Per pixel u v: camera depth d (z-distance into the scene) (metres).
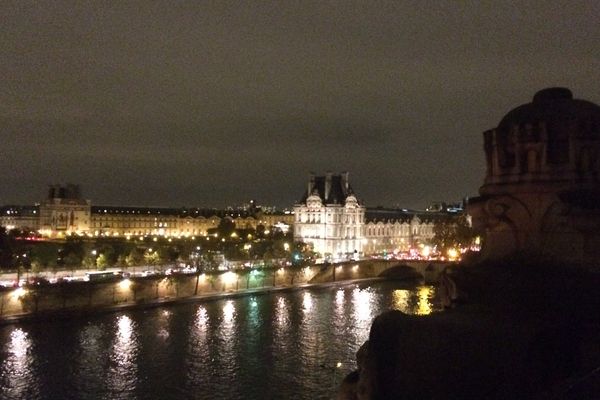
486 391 17.94
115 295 149.12
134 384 87.25
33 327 122.19
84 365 96.50
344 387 21.50
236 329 125.19
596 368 17.56
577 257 20.22
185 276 166.38
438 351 18.88
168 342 112.69
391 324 20.17
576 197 20.23
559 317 19.42
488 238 22.64
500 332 18.09
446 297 22.59
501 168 22.06
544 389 17.22
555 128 20.83
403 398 19.19
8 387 85.31
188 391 84.00
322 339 115.50
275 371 93.38
